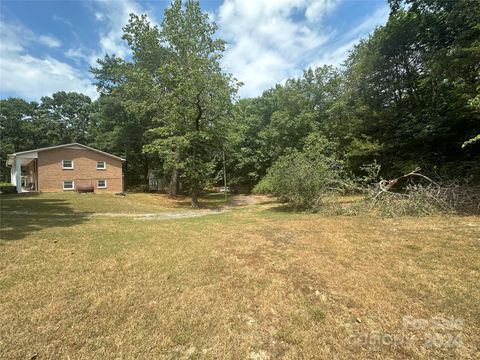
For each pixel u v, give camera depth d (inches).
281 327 94.3
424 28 550.3
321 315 101.0
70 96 1550.2
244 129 732.7
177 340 87.2
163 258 167.9
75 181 746.2
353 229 246.8
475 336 86.4
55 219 309.6
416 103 578.6
